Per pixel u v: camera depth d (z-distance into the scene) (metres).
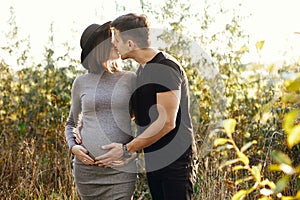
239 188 4.10
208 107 4.29
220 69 4.96
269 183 1.74
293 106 4.64
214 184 3.96
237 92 4.93
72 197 4.30
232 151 4.52
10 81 5.83
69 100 5.55
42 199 4.45
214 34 5.07
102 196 3.04
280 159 1.46
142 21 2.87
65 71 5.70
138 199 4.35
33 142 5.08
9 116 5.68
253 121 4.78
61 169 4.88
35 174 4.69
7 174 4.94
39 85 5.77
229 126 1.67
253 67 1.88
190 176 2.90
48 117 5.57
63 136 5.23
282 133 4.68
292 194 3.96
